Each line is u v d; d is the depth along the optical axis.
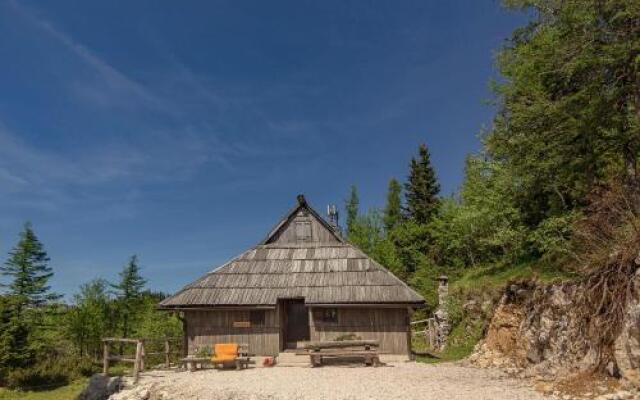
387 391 12.09
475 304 22.83
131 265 43.62
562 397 10.47
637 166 14.54
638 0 13.12
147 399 14.95
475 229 31.27
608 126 14.61
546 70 15.81
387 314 20.56
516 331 17.45
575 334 12.89
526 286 17.48
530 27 17.00
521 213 22.34
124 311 42.38
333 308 20.81
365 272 21.88
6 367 29.25
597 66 14.34
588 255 13.34
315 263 22.78
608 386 10.48
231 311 20.97
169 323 36.66
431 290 37.28
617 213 13.41
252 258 23.34
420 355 22.94
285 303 22.97
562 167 16.41
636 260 11.02
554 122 15.70
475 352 19.69
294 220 25.55
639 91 14.07
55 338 37.00
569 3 14.52
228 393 13.26
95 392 16.77
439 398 10.83
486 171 26.42
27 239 36.81
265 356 20.38
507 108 17.84
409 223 50.03
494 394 11.06
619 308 11.05
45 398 24.72
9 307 31.84
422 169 55.12
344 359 19.20
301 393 12.37
